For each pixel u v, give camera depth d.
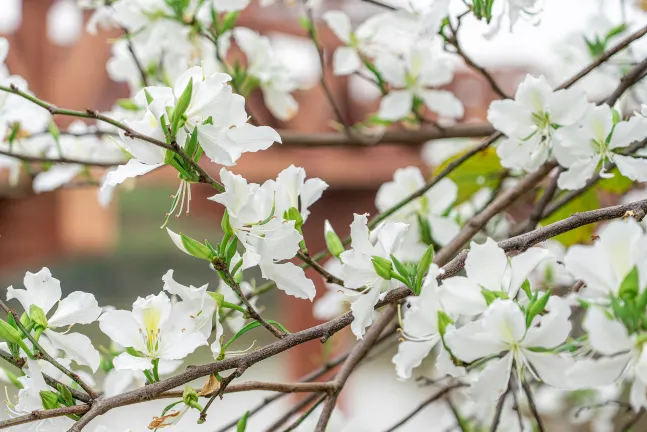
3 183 2.20
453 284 1.35
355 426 1.98
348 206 2.83
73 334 1.45
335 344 1.93
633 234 1.27
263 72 1.91
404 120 1.91
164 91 1.37
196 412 1.55
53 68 2.46
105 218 2.75
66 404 1.39
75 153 1.93
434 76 1.86
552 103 1.53
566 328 1.31
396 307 1.56
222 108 1.37
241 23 2.36
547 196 1.70
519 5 1.58
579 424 2.29
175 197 1.38
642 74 1.64
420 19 1.71
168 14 1.80
